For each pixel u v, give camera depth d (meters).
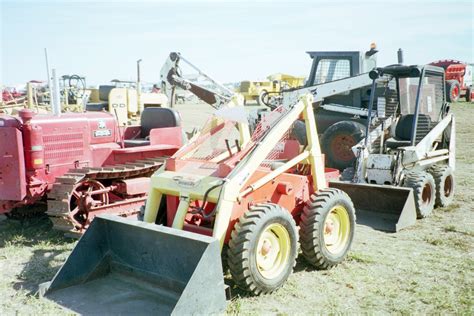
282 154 5.21
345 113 10.84
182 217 4.34
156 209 4.70
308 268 4.88
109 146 6.88
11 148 5.66
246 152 4.69
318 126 11.33
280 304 4.06
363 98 10.62
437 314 3.91
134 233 4.18
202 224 4.77
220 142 5.30
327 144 10.20
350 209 5.08
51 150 6.07
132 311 3.79
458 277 4.68
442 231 6.23
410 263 5.05
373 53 11.09
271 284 4.18
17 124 5.73
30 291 4.32
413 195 6.52
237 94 5.60
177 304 3.37
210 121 5.30
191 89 8.94
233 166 4.48
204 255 3.53
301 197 4.98
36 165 5.75
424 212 6.81
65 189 5.62
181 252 3.86
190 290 3.44
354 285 4.47
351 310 3.98
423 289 4.38
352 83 10.41
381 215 6.65
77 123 6.39
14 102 15.68
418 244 5.71
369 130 7.52
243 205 4.36
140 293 4.07
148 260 4.13
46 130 6.01
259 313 3.88
